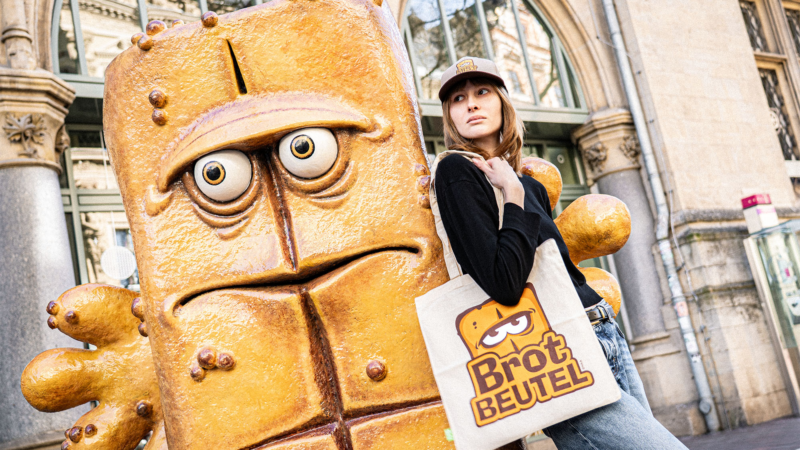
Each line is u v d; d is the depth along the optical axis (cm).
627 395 127
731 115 745
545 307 123
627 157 698
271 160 144
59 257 429
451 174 128
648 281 685
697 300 660
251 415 137
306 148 139
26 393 163
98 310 168
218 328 139
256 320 140
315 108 141
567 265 137
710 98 735
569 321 122
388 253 140
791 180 846
